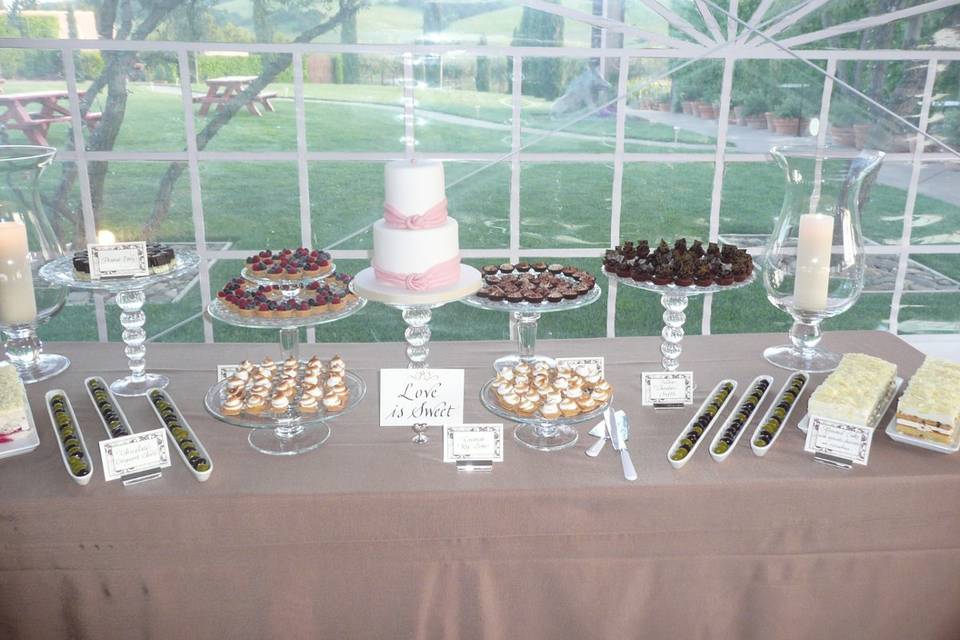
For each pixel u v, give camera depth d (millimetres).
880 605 1498
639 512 1411
